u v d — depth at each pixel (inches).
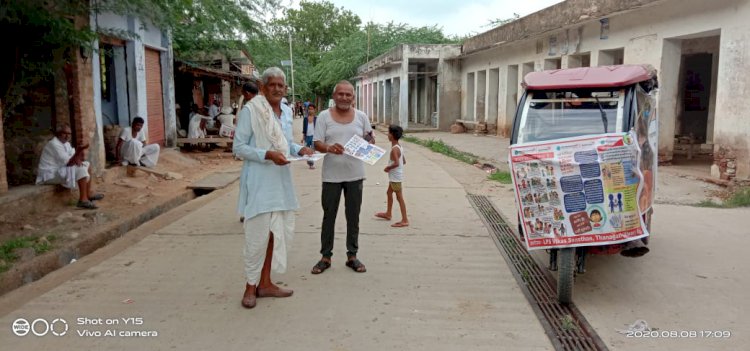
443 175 458.3
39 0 307.6
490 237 259.8
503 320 166.7
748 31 378.0
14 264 226.1
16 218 297.6
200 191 418.9
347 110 206.1
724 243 246.1
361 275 206.5
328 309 174.7
